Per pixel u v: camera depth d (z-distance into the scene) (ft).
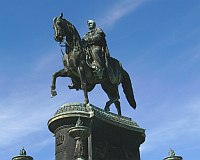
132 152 52.11
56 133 49.08
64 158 47.14
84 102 49.98
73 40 51.47
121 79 55.67
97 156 48.16
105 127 50.06
